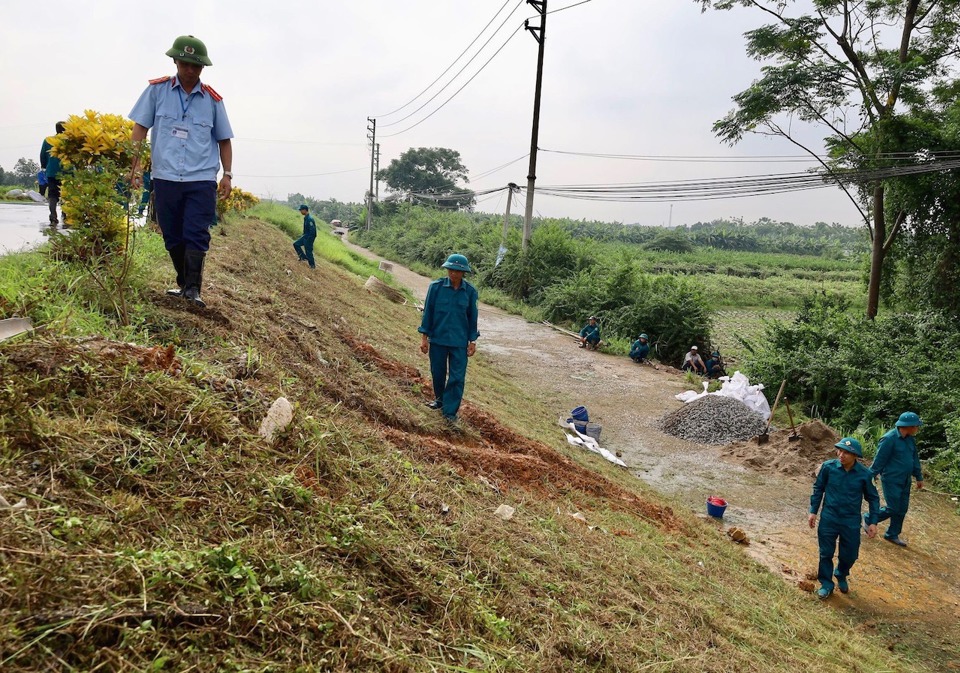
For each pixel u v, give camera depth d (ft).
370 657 7.18
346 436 13.56
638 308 66.90
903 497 25.82
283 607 7.16
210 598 6.70
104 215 14.84
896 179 57.31
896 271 65.98
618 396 44.65
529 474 19.92
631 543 18.06
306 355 19.90
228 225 48.65
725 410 37.83
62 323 12.09
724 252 215.51
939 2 59.41
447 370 23.85
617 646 10.87
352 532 9.57
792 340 54.85
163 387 10.64
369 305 47.16
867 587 22.29
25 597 5.66
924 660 18.21
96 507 7.61
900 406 41.22
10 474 7.46
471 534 12.56
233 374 14.21
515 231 104.83
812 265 192.85
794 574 22.35
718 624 14.71
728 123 65.62
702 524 24.31
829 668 15.12
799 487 30.71
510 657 8.79
